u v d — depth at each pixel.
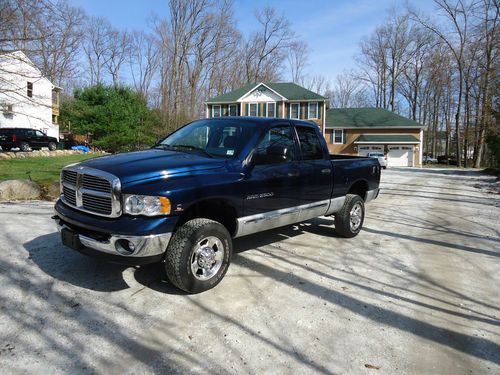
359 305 3.58
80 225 3.48
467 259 5.14
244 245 5.41
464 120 41.44
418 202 10.54
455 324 3.29
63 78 13.03
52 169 12.70
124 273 4.12
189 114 42.00
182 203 3.43
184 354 2.69
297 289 3.89
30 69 13.51
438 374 2.57
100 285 3.79
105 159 3.83
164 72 43.22
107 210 3.36
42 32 11.91
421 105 57.66
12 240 5.13
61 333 2.90
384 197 11.48
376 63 58.25
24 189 8.42
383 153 37.41
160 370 2.49
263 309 3.41
